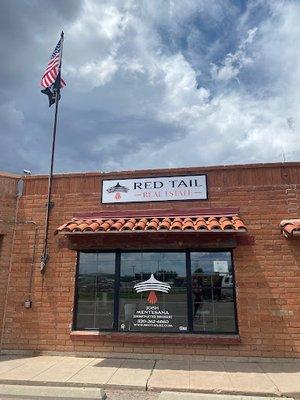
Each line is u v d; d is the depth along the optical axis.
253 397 5.82
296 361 7.96
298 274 8.40
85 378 6.97
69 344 8.77
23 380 6.89
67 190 9.75
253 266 8.56
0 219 9.55
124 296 8.88
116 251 9.10
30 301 9.12
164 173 9.47
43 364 7.97
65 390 6.24
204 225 8.09
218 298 8.56
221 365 7.82
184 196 9.24
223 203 9.06
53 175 9.85
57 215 9.63
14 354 8.87
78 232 8.38
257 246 8.66
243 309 8.36
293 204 8.80
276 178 9.01
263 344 8.14
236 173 9.19
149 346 8.47
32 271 9.34
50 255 9.40
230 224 7.99
